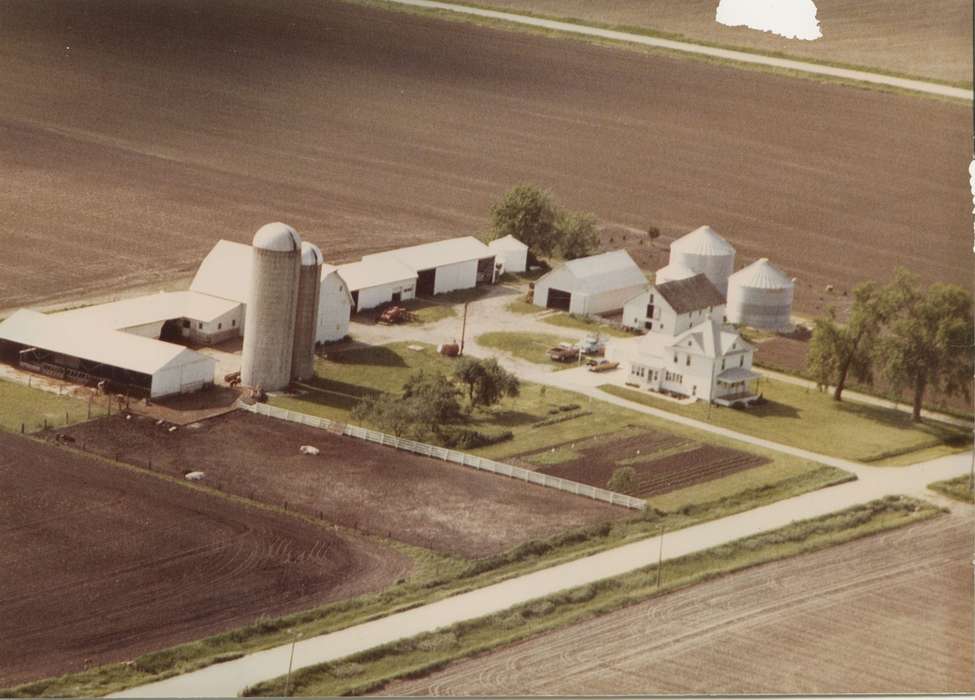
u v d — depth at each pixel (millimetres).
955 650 104438
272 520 114188
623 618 104875
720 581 111250
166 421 130500
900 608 109750
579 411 141125
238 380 141250
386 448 130000
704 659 100625
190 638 96938
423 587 106062
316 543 111062
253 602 102125
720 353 145750
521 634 101125
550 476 125312
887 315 149250
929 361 146000
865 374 150375
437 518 117062
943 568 116188
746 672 99562
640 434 137000
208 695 90625
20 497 114000
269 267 137000
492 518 118000
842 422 145125
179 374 136875
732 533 118562
